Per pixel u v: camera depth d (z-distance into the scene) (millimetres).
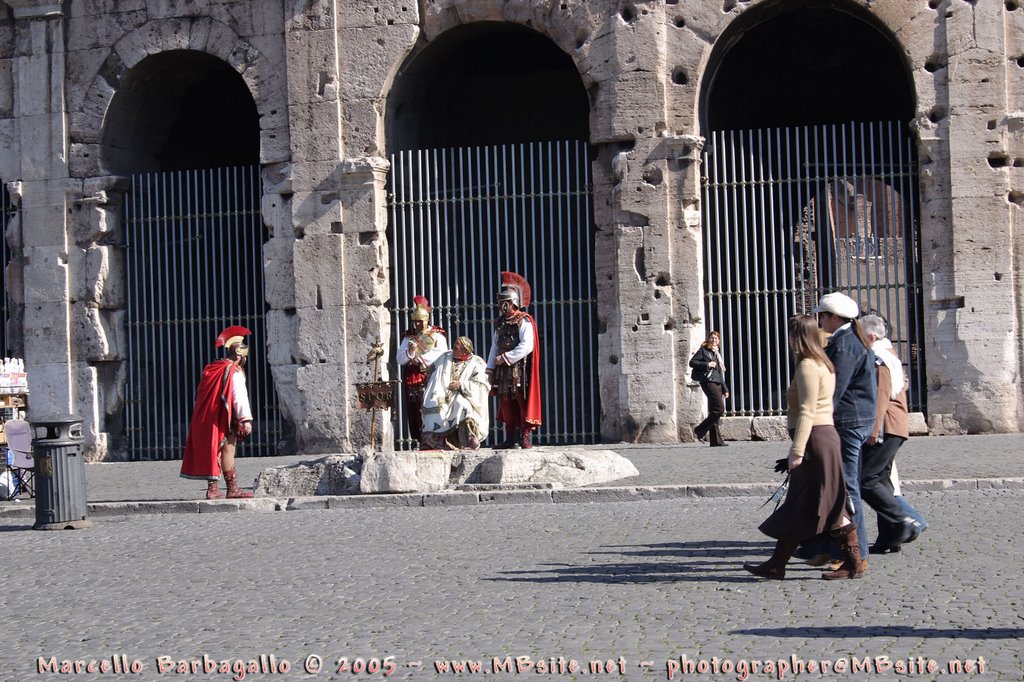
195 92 39281
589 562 15977
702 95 32156
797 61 39531
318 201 33344
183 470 23312
